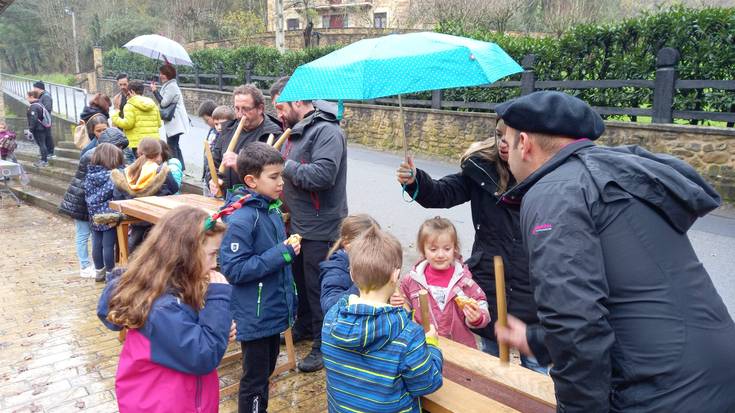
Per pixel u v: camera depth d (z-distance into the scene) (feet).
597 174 4.15
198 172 25.98
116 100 25.95
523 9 56.03
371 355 5.53
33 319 14.06
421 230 8.20
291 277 8.74
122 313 5.60
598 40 24.62
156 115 22.71
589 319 3.75
